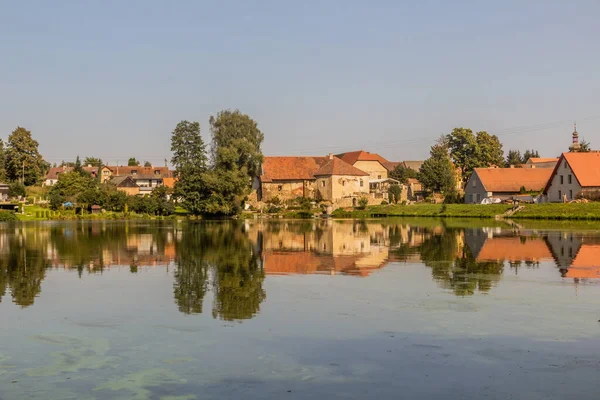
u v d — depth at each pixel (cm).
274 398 1490
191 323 2178
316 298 2603
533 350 1831
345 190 12406
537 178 12062
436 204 11144
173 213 12350
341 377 1623
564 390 1527
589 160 10169
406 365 1709
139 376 1641
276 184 12950
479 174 12075
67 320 2242
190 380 1609
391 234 6094
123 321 2219
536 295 2627
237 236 6081
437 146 15975
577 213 8781
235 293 2736
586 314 2264
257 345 1902
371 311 2342
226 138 11488
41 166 17200
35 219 11369
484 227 7050
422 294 2673
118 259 4038
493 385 1561
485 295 2639
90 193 12575
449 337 1973
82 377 1638
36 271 3481
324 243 5122
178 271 3447
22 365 1736
